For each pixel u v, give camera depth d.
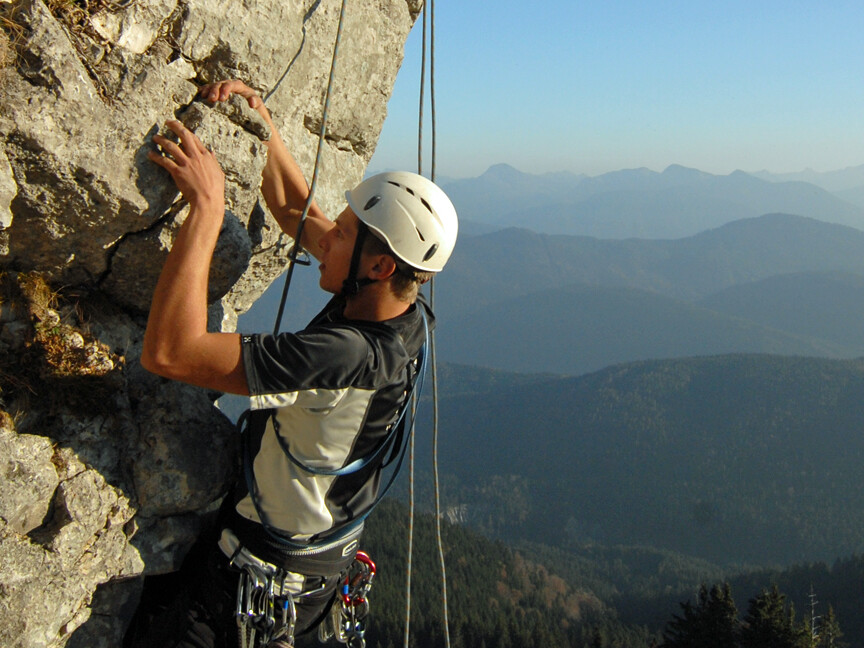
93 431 2.78
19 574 2.44
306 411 2.38
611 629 106.31
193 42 2.94
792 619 35.31
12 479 2.47
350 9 3.81
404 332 2.51
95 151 2.52
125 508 2.78
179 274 2.28
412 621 94.44
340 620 2.92
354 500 2.62
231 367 2.19
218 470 2.96
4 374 2.64
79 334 2.82
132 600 2.92
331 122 4.07
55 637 2.57
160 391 2.96
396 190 2.46
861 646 108.00
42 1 2.45
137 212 2.68
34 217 2.58
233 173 2.89
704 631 34.38
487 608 116.06
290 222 3.26
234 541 2.60
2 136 2.37
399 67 4.45
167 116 2.74
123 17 2.69
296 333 2.28
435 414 3.31
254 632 2.56
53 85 2.41
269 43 3.23
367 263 2.47
